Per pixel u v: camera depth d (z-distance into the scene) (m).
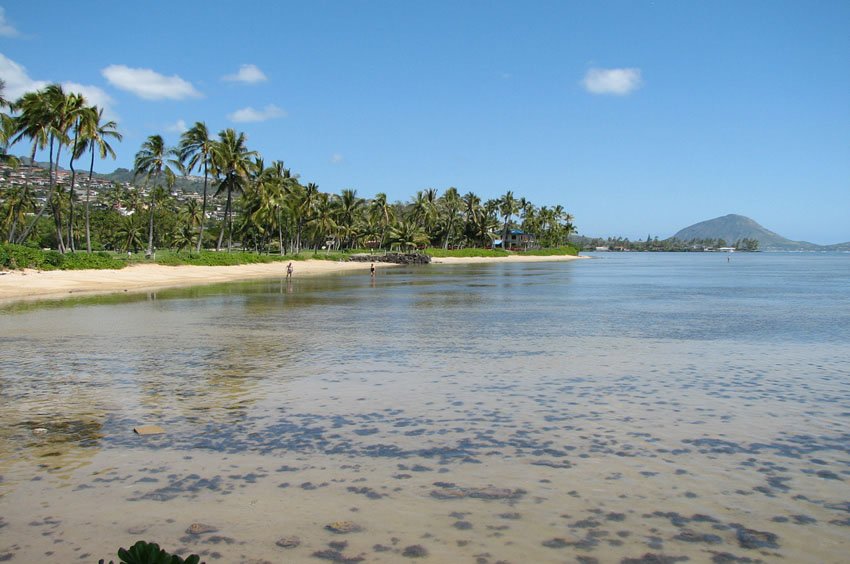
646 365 14.38
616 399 10.95
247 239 124.19
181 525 5.85
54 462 7.61
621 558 5.23
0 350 16.33
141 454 7.91
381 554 5.29
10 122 46.78
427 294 39.28
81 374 13.17
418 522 5.91
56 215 73.69
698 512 6.16
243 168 73.62
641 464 7.54
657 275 71.44
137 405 10.48
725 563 5.16
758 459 7.73
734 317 25.64
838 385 12.15
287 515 6.06
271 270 71.50
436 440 8.52
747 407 10.38
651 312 27.80
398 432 8.91
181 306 29.59
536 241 185.12
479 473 7.23
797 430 9.02
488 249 149.62
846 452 8.01
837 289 45.31
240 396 11.16
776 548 5.43
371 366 14.20
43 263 47.25
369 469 7.36
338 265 94.44
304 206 99.00
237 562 5.15
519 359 15.20
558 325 22.66
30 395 11.21
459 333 20.19
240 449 8.12
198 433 8.85
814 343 18.09
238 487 6.79
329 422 9.43
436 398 11.02
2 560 5.18
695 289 45.31
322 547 5.41
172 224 120.50
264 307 29.45
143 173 70.94
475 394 11.34
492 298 36.19
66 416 9.77
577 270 87.44
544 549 5.38
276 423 9.38
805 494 6.62
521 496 6.54
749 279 61.78
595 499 6.46
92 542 5.51
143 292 38.78
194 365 14.26
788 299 35.81
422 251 131.00
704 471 7.30
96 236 118.75
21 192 87.19
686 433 8.87
